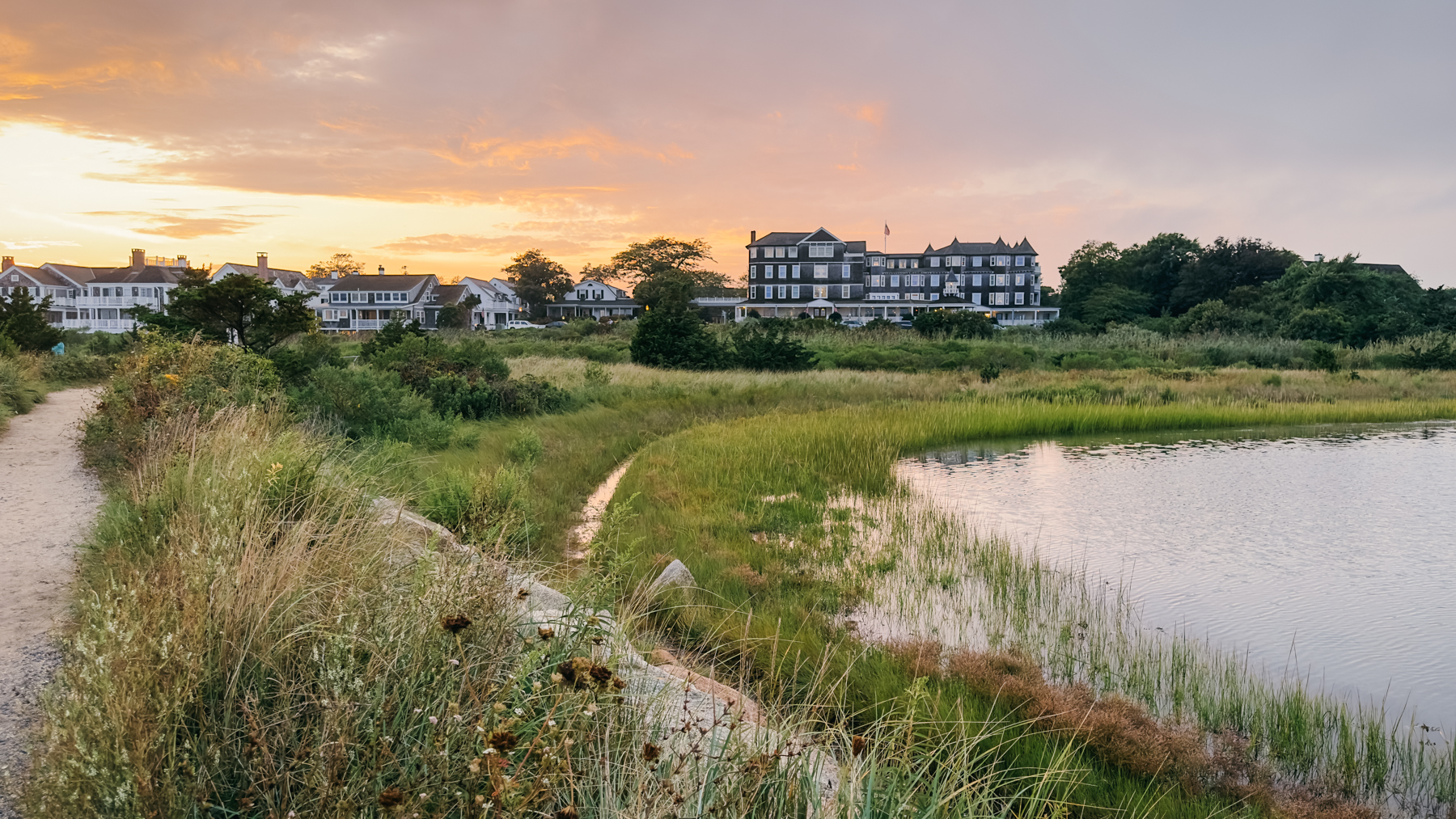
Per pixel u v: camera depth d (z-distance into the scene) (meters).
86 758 2.94
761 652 7.18
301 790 3.11
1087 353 44.22
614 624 5.41
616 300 110.94
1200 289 92.88
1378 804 5.59
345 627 3.79
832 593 9.06
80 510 9.17
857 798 3.79
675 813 3.34
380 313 92.81
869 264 96.50
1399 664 7.94
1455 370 40.03
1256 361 44.97
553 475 13.90
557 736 3.45
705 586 8.84
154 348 15.04
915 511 13.55
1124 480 17.00
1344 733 6.27
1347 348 49.41
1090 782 5.39
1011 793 5.23
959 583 9.85
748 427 20.45
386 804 2.77
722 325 60.44
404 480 10.56
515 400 21.30
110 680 3.37
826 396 27.47
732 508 12.77
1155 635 8.52
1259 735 6.33
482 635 4.04
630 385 27.78
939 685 6.49
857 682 6.64
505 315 103.06
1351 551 11.80
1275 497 15.38
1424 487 16.39
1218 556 11.45
